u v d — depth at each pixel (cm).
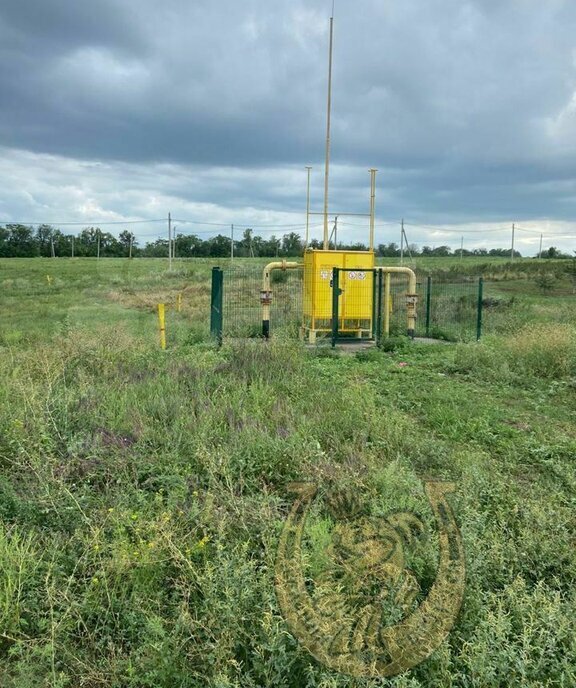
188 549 355
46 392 614
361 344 1429
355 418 649
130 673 285
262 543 381
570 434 709
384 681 273
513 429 711
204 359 977
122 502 421
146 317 1970
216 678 271
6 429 535
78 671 296
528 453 623
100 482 472
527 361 1095
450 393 882
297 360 952
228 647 293
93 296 2977
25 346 1162
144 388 719
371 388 877
